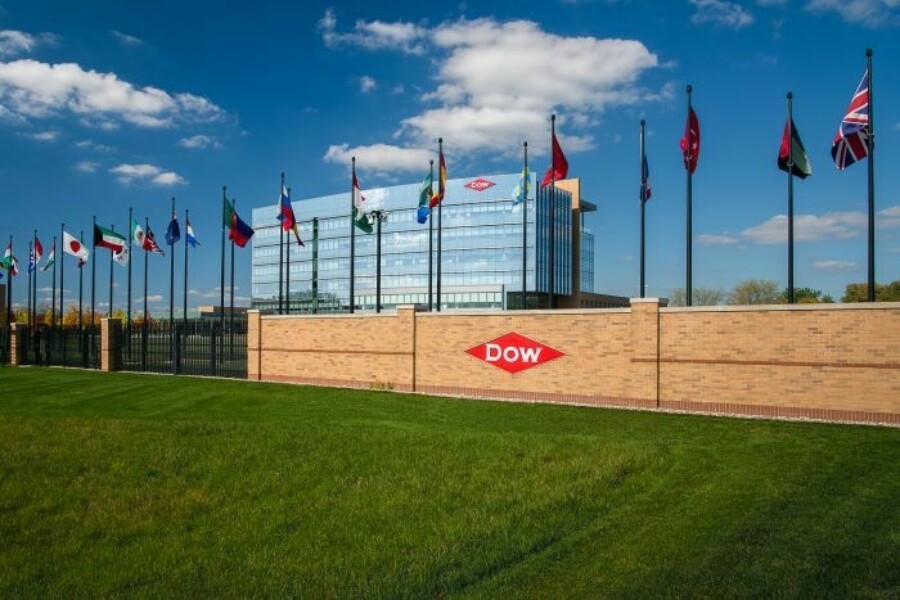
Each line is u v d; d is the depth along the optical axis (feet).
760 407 53.42
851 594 20.42
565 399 62.90
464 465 37.22
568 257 279.69
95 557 26.81
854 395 49.85
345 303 297.94
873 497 29.22
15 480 36.40
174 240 116.57
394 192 290.35
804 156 58.49
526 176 90.84
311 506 31.78
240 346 111.65
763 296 227.40
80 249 127.75
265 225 326.85
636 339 58.95
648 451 38.24
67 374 94.99
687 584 21.49
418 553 25.67
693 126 61.98
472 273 273.13
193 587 23.52
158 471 37.68
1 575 25.08
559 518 28.58
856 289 204.85
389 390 73.61
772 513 27.53
